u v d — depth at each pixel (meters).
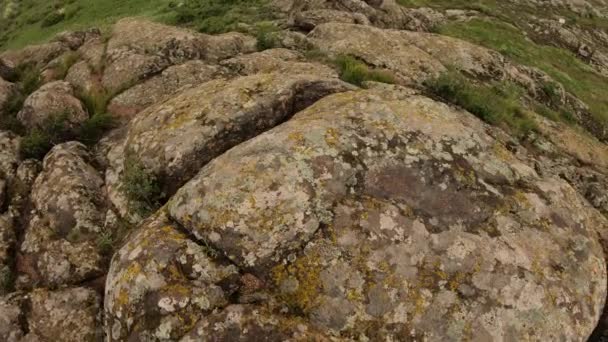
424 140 2.64
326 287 2.14
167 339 2.02
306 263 2.17
